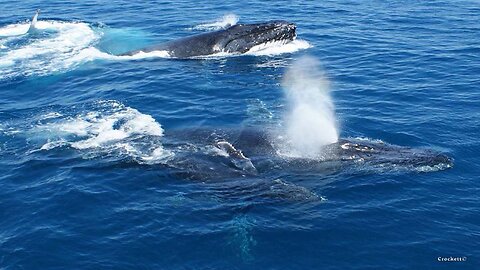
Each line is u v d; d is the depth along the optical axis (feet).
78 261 72.90
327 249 74.69
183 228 78.89
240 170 91.50
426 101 120.67
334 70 142.82
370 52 156.46
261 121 111.04
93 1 222.28
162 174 91.61
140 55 158.61
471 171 91.91
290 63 150.10
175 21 193.67
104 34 178.29
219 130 103.40
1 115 116.26
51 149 100.32
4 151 100.37
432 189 86.69
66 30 181.37
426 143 101.91
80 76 140.97
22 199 86.02
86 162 95.66
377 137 104.22
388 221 79.87
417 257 73.05
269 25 164.86
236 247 75.00
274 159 93.81
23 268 71.82
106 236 77.61
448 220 79.92
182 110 117.70
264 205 83.41
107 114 115.34
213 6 212.64
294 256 73.51
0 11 206.39
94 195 86.58
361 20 191.31
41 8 210.38
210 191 87.15
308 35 173.99
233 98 124.88
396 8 207.92
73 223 80.48
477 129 106.52
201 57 157.89
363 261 72.54
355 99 122.62
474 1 217.56
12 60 152.56
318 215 81.20
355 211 81.92
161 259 73.26
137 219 81.00
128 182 89.81
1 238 77.25
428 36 171.32
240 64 150.92
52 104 122.01
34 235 77.71
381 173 90.12
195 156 95.35
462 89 127.34
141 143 100.94
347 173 90.33
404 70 141.28
